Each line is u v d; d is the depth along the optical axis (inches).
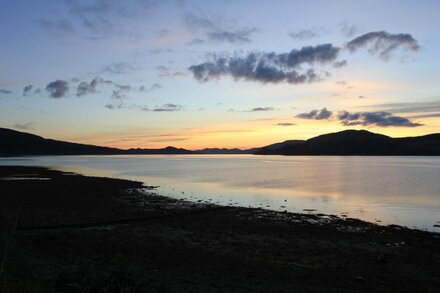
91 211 1128.2
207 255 662.5
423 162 5743.1
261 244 757.9
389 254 705.0
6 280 355.3
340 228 951.6
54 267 513.3
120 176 2849.4
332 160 7101.4
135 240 760.3
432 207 1373.0
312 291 500.7
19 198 1363.2
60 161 5885.8
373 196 1691.7
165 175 3016.7
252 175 3036.4
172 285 477.4
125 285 411.5
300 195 1722.4
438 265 641.6
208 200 1518.2
